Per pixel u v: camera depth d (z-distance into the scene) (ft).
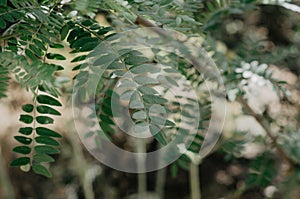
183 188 7.12
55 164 6.54
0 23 1.72
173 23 1.89
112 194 6.93
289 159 3.48
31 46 1.77
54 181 6.70
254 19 5.04
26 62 1.60
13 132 5.79
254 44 3.55
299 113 4.09
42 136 1.67
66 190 6.74
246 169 6.51
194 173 5.66
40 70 1.53
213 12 3.06
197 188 5.60
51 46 1.87
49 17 1.78
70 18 1.88
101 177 6.93
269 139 3.62
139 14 1.88
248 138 3.67
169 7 2.02
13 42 1.84
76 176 6.66
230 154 3.76
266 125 3.42
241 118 4.12
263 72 3.07
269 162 3.59
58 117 4.93
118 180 7.01
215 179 6.71
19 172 6.61
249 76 3.05
